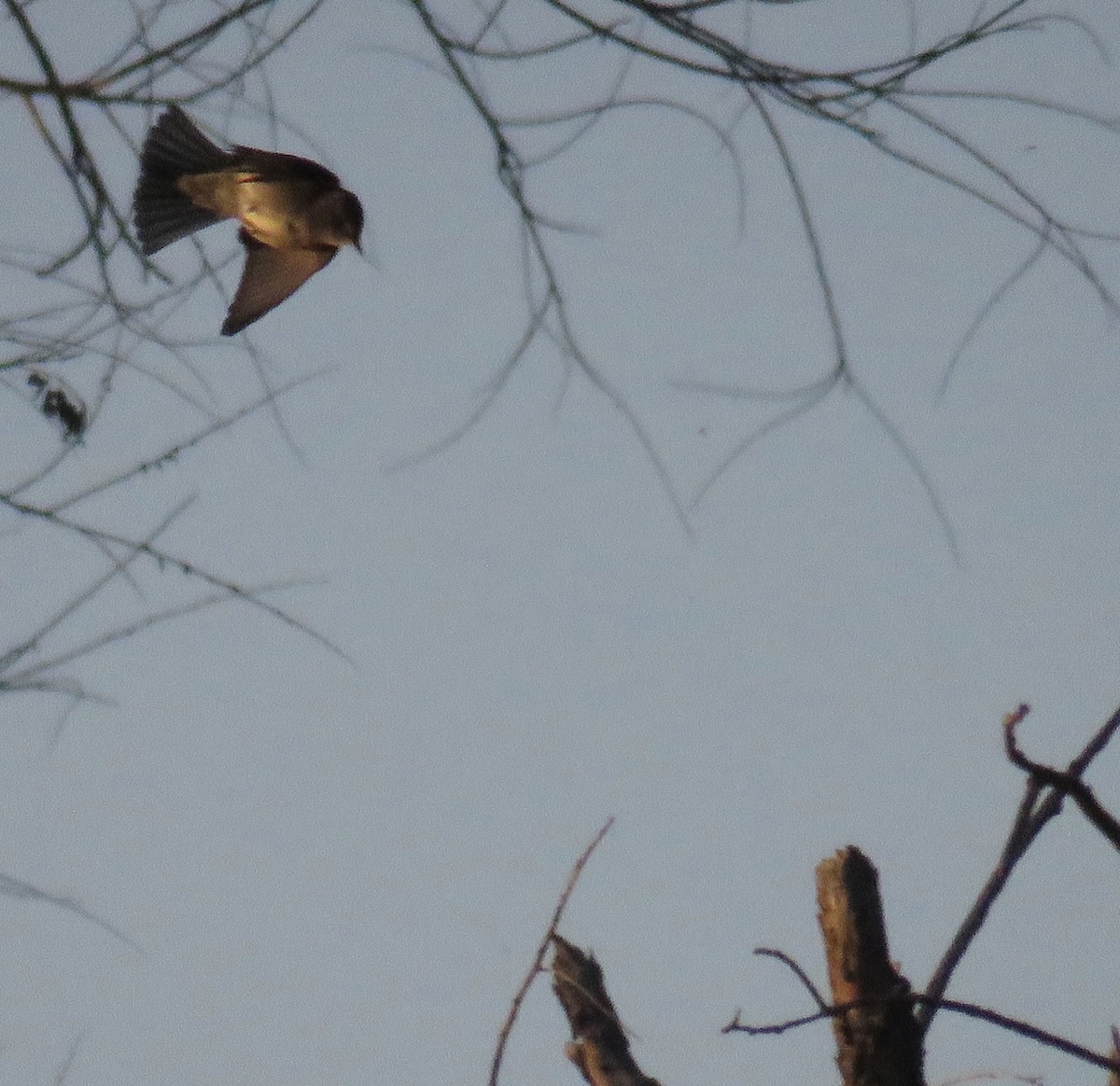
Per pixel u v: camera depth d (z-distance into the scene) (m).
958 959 6.54
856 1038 6.61
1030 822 6.57
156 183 9.30
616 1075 7.01
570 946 7.28
